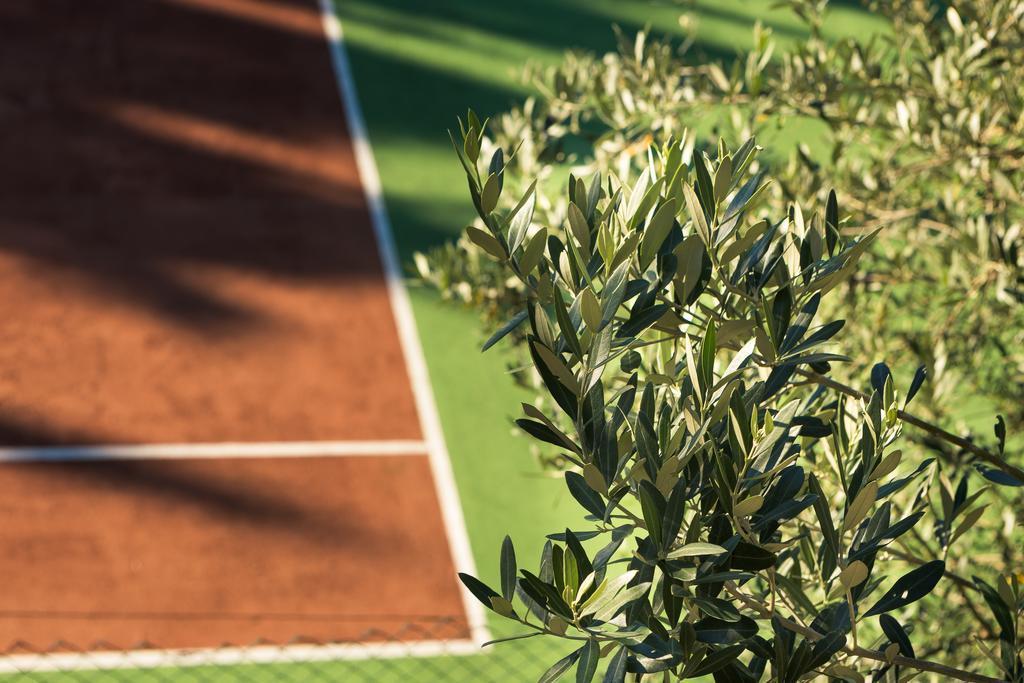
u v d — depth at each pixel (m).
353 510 19.05
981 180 8.57
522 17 35.16
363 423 20.92
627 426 3.96
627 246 3.66
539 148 9.57
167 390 21.02
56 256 23.80
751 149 4.25
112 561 17.58
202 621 16.84
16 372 20.84
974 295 8.06
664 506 3.44
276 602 17.30
